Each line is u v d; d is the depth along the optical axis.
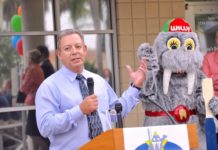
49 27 6.85
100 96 3.60
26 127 6.70
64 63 3.53
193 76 4.67
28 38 6.76
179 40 4.65
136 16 7.02
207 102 3.95
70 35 3.50
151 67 4.61
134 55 7.01
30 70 6.75
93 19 7.02
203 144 4.64
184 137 2.88
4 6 6.71
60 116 3.28
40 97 3.43
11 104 6.68
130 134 2.77
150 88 4.60
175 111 4.61
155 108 4.61
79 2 6.97
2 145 6.65
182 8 7.17
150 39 7.05
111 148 2.75
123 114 3.77
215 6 7.82
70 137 3.39
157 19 7.07
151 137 2.81
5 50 6.70
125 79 6.98
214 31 7.79
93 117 3.46
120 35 6.98
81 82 3.54
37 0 6.80
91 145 2.82
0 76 6.67
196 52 4.66
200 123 4.71
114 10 7.02
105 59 7.04
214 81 5.98
